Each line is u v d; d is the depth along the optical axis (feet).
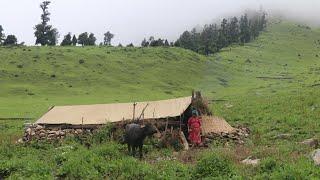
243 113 160.56
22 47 519.19
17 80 383.24
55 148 104.83
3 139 119.65
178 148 101.91
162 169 78.33
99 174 77.15
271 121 137.39
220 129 112.16
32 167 83.30
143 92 380.58
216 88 410.11
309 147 88.58
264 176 68.44
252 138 111.86
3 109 243.40
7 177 82.58
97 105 127.65
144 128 91.09
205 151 93.50
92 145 102.99
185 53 568.82
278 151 85.10
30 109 246.27
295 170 67.51
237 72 528.63
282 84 376.48
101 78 417.69
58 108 130.62
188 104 112.98
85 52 509.35
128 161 80.23
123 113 119.55
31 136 115.14
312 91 208.33
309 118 133.90
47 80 392.88
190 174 73.87
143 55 531.09
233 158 84.02
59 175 79.56
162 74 466.29
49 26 638.12
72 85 385.50
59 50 507.30
